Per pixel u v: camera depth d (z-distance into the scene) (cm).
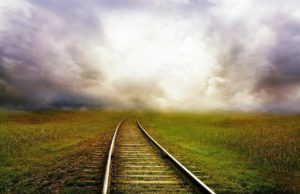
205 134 1909
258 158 1065
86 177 769
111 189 637
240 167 930
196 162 998
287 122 2664
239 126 2638
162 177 741
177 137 1802
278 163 980
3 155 1141
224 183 729
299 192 668
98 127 2588
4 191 666
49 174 818
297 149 1222
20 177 799
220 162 1009
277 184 730
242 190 673
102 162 970
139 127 2441
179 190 631
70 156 1117
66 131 2061
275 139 1546
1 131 1961
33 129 2112
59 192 644
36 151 1249
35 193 644
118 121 3709
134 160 982
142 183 684
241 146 1357
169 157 948
